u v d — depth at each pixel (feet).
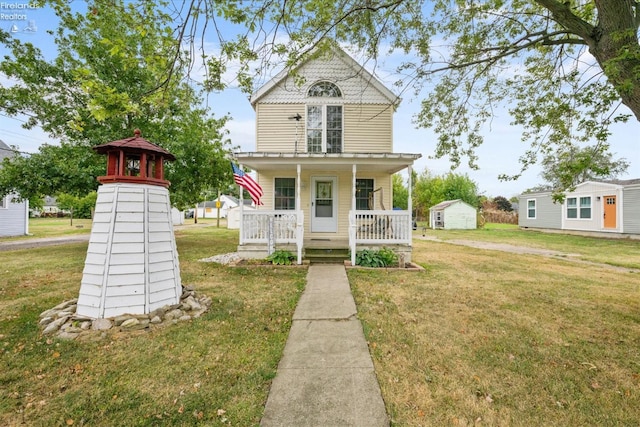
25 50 29.58
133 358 9.96
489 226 98.89
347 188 33.42
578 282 21.43
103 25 12.42
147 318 12.44
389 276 22.36
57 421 7.23
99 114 9.89
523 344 11.46
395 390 8.49
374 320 13.66
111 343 10.88
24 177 31.04
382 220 27.68
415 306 15.67
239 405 7.79
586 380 9.18
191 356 10.19
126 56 11.01
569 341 11.75
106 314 12.22
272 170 33.06
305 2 13.64
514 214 108.17
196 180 39.78
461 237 60.23
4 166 31.50
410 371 9.48
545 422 7.41
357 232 27.89
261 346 11.02
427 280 21.42
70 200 74.59
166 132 36.68
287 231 27.78
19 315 13.55
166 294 13.69
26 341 10.96
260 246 27.43
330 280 20.85
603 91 14.24
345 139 33.14
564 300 17.01
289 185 33.55
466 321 13.70
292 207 33.42
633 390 8.71
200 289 18.43
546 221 72.95
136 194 12.96
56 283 19.44
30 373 9.07
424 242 51.06
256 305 15.49
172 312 13.30
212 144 40.19
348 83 33.40
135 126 34.81
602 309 15.51
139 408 7.68
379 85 33.24
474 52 17.60
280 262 25.73
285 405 7.80
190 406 7.75
